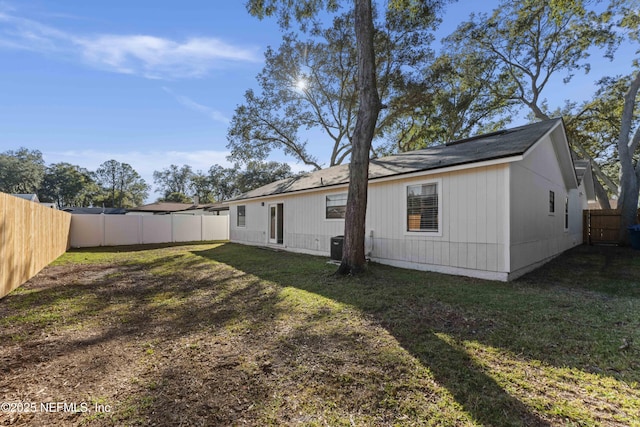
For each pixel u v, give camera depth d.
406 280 6.25
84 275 7.38
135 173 61.72
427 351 2.97
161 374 2.64
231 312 4.41
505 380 2.44
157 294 5.50
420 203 7.63
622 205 11.95
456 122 19.83
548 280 6.22
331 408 2.12
